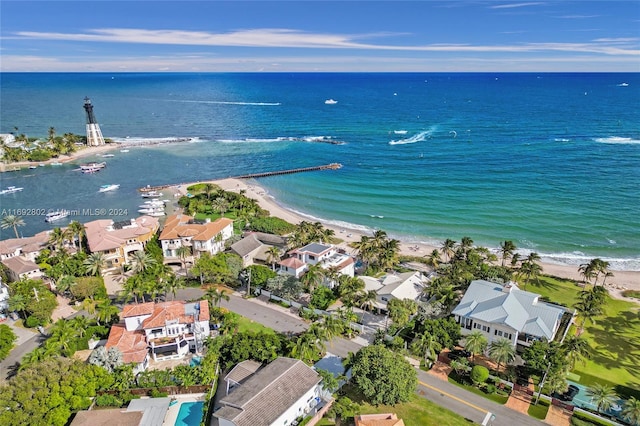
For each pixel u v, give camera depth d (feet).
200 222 438.81
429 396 222.69
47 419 187.83
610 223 477.36
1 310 295.89
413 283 314.14
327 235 390.83
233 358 236.63
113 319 281.74
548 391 225.56
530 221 487.20
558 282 353.51
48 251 371.97
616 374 242.17
